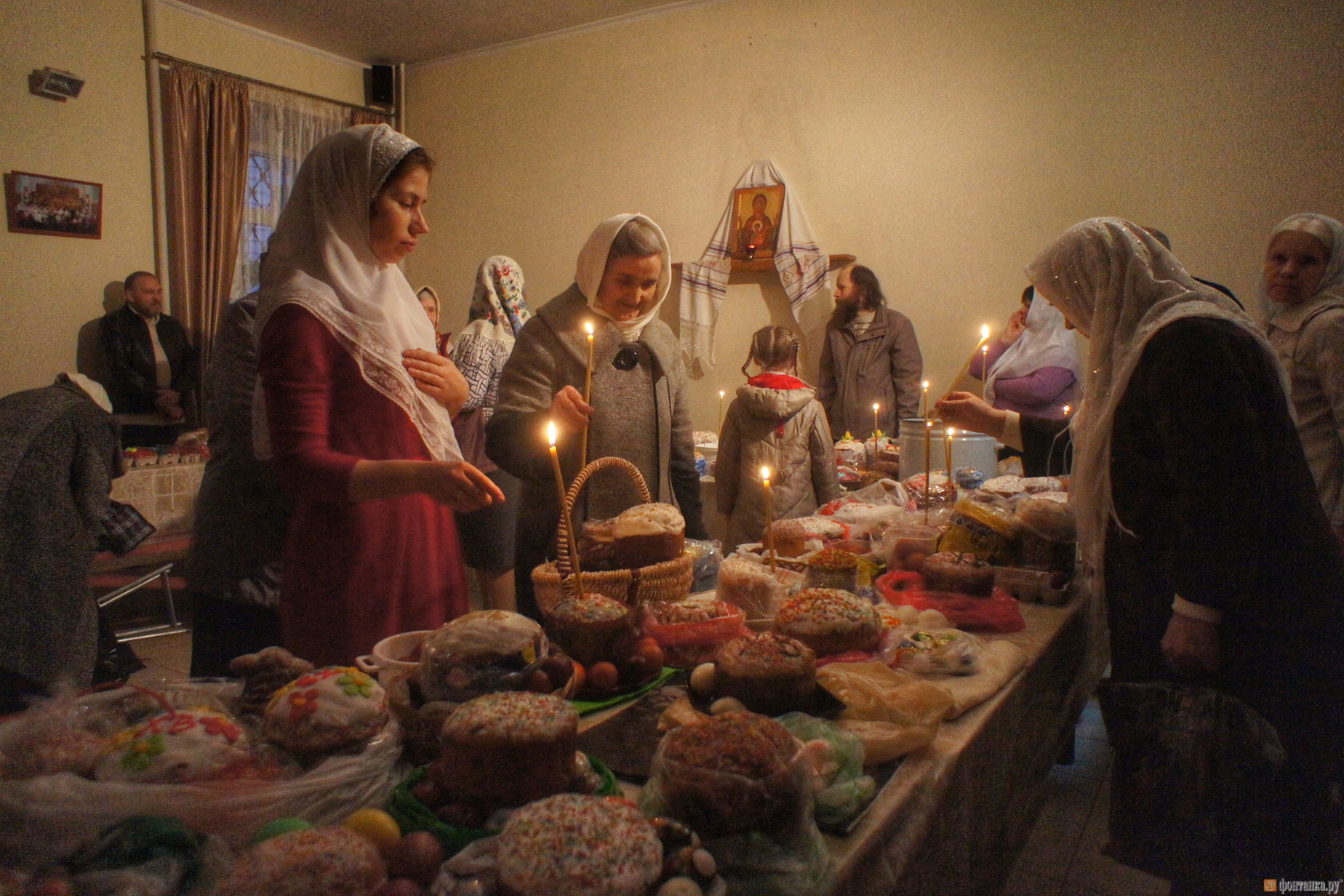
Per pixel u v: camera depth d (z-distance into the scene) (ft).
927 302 16.08
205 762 2.47
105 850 2.10
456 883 2.14
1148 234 4.97
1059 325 11.18
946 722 3.59
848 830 2.65
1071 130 14.61
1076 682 5.77
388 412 4.42
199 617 5.43
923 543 5.78
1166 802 4.10
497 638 3.13
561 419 5.41
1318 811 3.97
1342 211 12.75
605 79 19.33
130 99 17.65
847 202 16.70
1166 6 13.70
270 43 20.12
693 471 6.99
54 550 6.21
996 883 4.11
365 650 4.39
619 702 3.71
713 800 2.38
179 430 17.70
